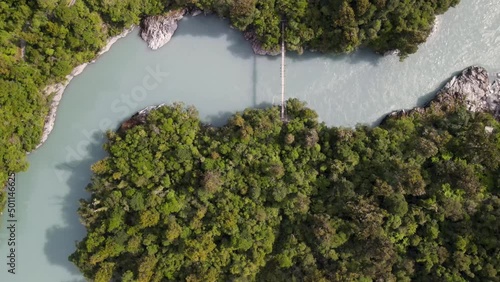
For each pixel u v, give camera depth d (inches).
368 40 1395.2
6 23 1296.8
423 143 1290.6
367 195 1298.0
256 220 1288.1
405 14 1316.4
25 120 1354.6
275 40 1391.5
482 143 1278.3
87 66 1454.2
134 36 1456.7
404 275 1250.6
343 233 1263.5
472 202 1267.2
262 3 1343.5
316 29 1370.6
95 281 1307.8
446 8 1369.3
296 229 1302.9
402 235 1268.5
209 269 1280.8
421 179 1251.2
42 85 1375.5
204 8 1393.9
